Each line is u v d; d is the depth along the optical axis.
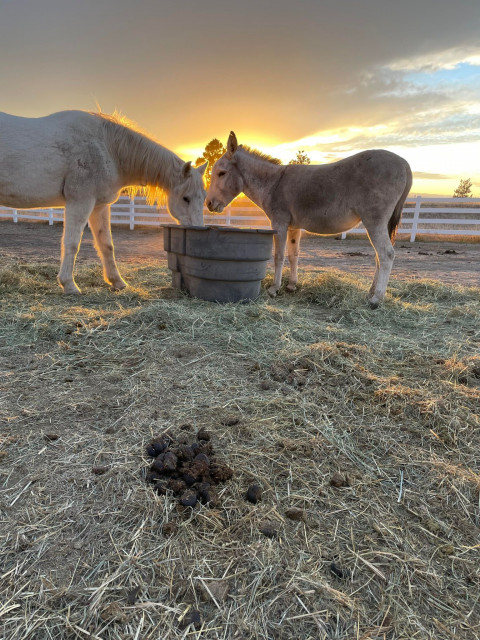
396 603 1.15
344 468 1.73
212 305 4.21
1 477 1.58
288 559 1.26
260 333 3.40
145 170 4.56
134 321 3.52
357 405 2.26
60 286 4.93
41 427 1.93
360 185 4.18
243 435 1.92
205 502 1.48
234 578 1.19
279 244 4.82
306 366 2.72
